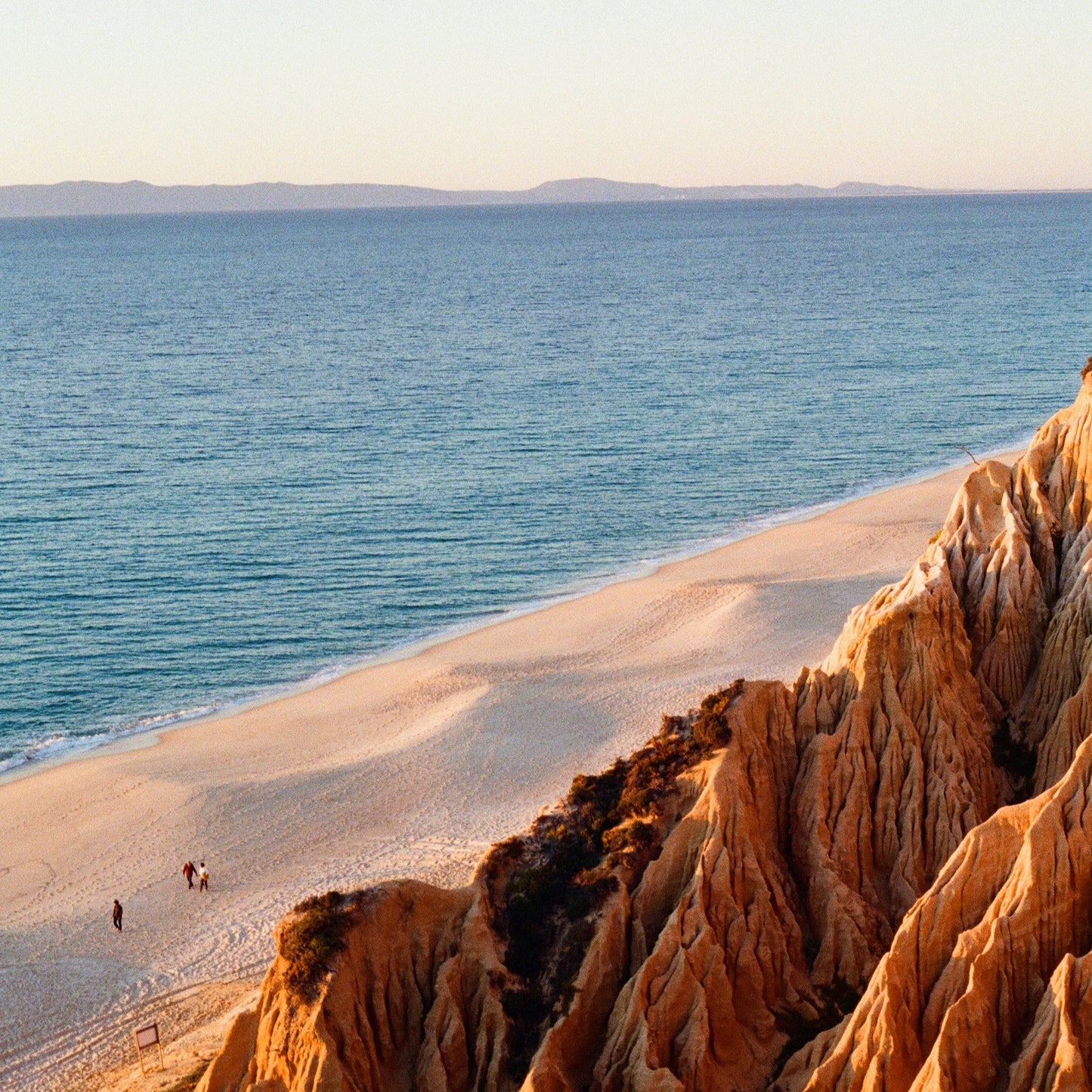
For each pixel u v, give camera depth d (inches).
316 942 1405.0
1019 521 1760.6
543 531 4653.1
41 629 3774.6
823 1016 1430.9
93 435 6136.8
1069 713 1578.5
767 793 1552.7
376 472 5442.9
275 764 2906.0
